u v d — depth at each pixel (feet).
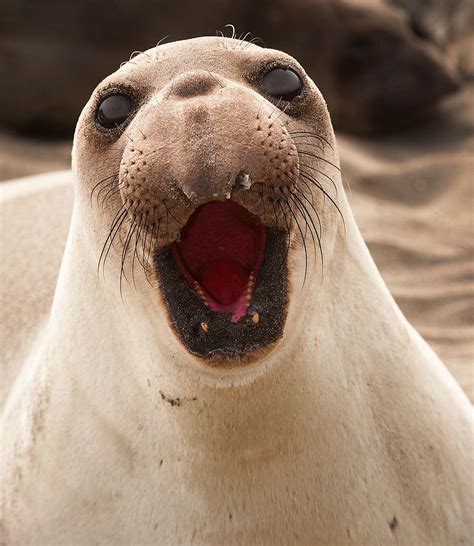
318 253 17.67
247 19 65.41
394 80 66.28
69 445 19.88
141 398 18.74
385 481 18.75
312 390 17.88
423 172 58.03
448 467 19.60
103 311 19.25
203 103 16.08
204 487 18.35
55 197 30.71
